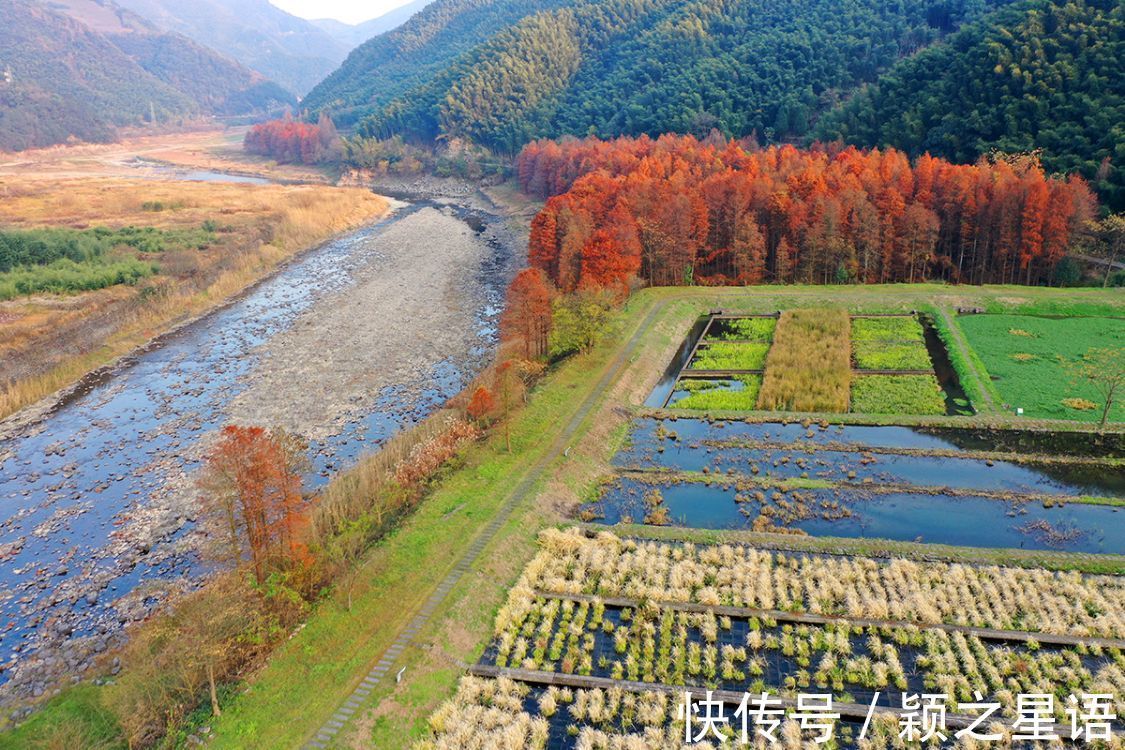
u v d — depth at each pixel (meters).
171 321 114.88
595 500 65.44
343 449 75.56
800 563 54.62
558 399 80.44
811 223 115.94
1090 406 76.50
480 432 73.44
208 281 129.12
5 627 52.22
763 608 49.88
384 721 40.81
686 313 107.94
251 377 94.12
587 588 52.72
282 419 82.44
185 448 76.94
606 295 94.25
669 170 151.75
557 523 60.56
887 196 114.38
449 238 168.62
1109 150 115.69
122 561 59.31
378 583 51.44
